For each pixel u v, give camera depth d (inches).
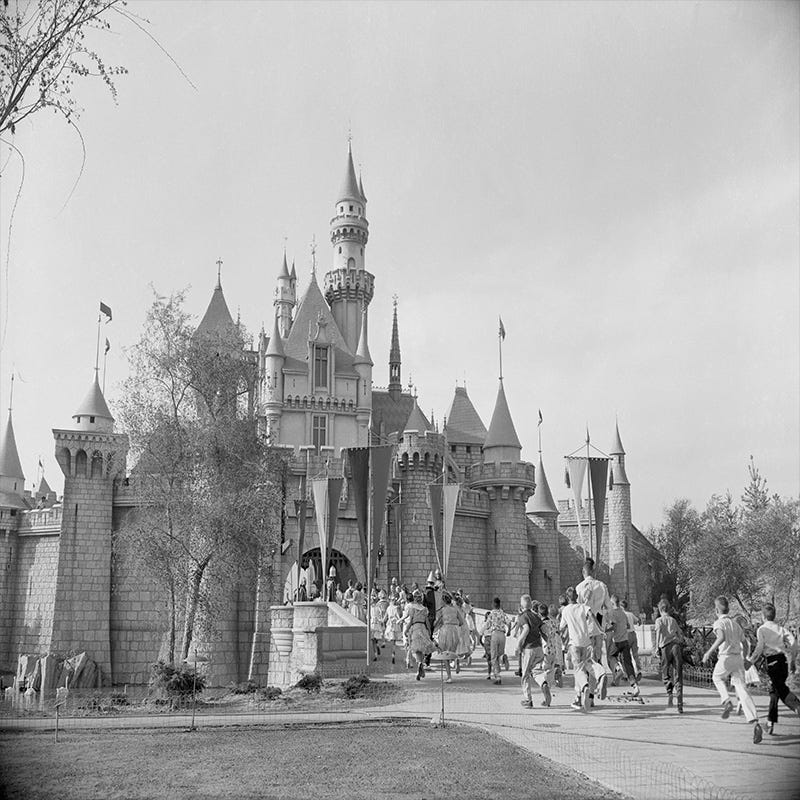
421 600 1145.4
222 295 3006.9
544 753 505.0
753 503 1702.8
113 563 2046.0
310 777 455.8
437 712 698.2
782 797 382.3
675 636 683.4
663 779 424.5
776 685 557.0
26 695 1648.6
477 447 3107.8
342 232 4074.8
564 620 701.9
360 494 1277.1
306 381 3253.0
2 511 2233.0
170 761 510.9
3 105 577.0
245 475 1471.5
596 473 1590.8
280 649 1505.9
